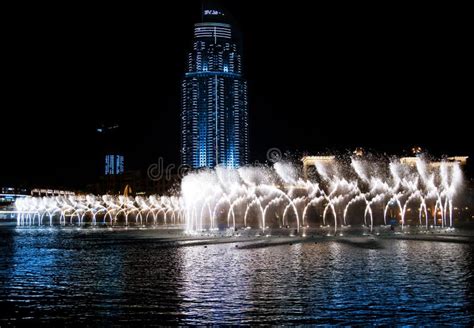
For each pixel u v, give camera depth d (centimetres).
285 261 4247
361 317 2180
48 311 2377
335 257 4519
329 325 2061
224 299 2592
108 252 5484
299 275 3381
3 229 13138
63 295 2770
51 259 4753
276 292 2761
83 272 3725
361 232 8875
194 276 3419
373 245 5859
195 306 2434
